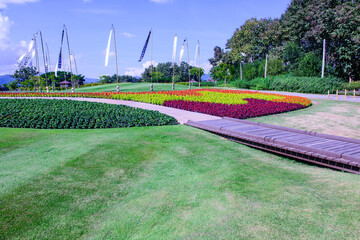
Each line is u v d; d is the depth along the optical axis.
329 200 4.36
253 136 8.74
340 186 4.97
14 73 52.25
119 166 6.37
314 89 30.11
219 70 58.62
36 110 14.32
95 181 5.46
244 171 6.34
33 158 6.60
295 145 7.48
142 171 6.17
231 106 16.48
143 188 5.26
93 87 41.69
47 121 11.38
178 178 5.83
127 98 21.14
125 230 3.86
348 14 40.69
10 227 3.80
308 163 7.36
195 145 8.63
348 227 3.54
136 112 14.08
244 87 40.25
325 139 8.65
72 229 3.86
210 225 3.88
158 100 18.73
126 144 8.24
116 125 11.34
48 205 4.42
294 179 5.70
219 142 9.15
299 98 20.48
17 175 5.50
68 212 4.27
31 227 3.84
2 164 6.11
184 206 4.52
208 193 4.99
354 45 40.97
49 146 7.75
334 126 11.95
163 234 3.74
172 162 6.91
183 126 11.55
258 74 51.59
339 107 17.56
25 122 11.16
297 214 3.98
